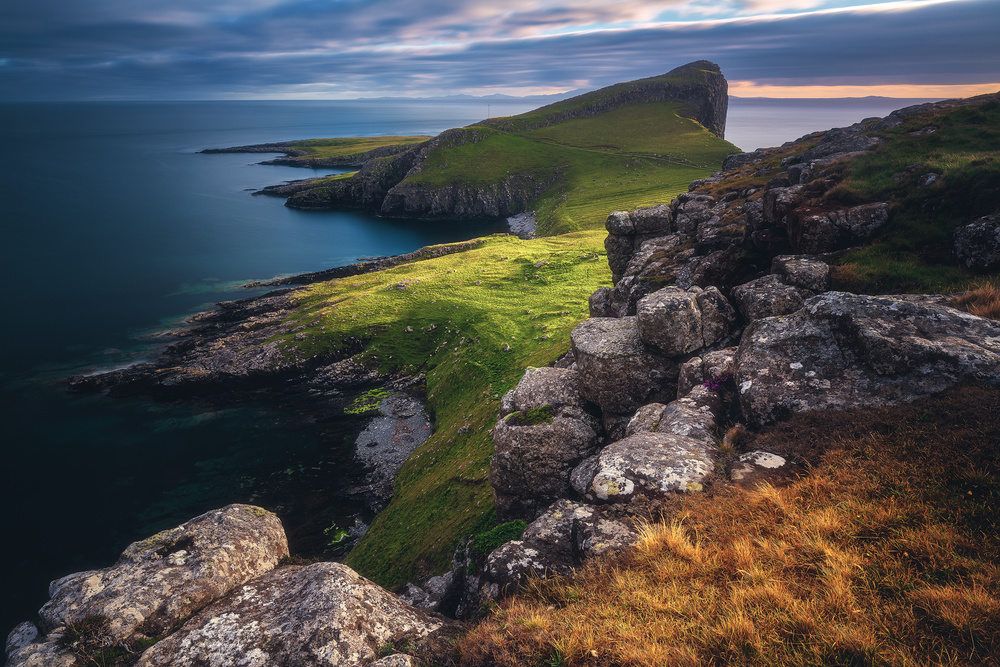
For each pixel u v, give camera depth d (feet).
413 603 46.91
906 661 18.65
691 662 20.57
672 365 59.36
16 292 321.11
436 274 293.84
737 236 92.38
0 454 172.86
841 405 36.94
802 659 19.76
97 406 201.05
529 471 58.85
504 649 23.47
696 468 35.96
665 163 626.64
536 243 358.23
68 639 29.48
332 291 295.28
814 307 45.42
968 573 21.74
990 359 34.22
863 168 83.05
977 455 28.22
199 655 28.02
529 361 172.45
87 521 144.25
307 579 33.01
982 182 63.52
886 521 25.77
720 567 26.11
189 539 37.32
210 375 212.23
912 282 56.70
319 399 204.33
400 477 143.54
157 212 574.56
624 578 26.73
